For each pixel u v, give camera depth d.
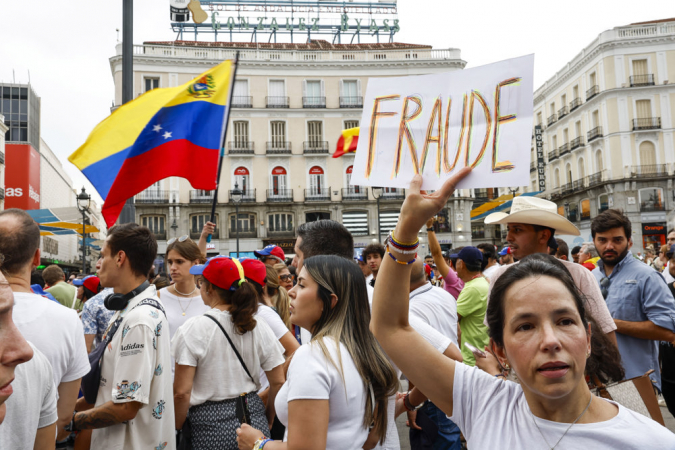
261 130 35.03
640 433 1.23
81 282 7.33
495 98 1.86
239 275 2.98
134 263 2.79
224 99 5.50
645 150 34.66
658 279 3.47
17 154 48.66
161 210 33.47
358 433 2.04
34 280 6.18
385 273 1.61
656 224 34.09
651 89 34.59
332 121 35.50
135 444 2.52
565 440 1.26
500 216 5.54
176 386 2.83
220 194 34.09
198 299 4.36
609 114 35.16
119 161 5.20
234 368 2.90
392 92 2.11
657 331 3.36
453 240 34.69
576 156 39.66
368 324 2.26
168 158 5.29
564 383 1.20
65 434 2.44
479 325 4.43
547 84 44.16
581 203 38.84
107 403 2.47
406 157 2.02
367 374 2.12
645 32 34.94
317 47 38.09
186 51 33.91
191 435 2.84
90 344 4.23
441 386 1.52
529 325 1.26
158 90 5.48
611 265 3.77
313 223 3.24
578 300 1.30
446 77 2.01
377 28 39.22
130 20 6.98
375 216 35.22
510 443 1.33
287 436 1.95
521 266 1.35
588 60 37.34
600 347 2.03
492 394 1.45
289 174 35.00
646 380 3.14
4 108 59.50
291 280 5.63
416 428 3.31
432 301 3.31
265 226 34.47
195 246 4.43
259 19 38.12
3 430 1.73
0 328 1.16
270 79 35.16
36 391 1.86
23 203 48.50
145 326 2.55
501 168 1.78
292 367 2.00
